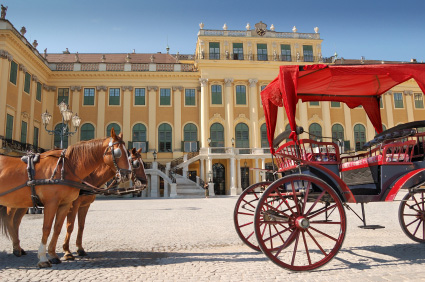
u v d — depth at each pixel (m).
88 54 42.50
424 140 6.20
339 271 4.71
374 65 5.62
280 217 5.08
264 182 6.61
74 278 4.51
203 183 31.36
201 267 5.06
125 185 27.47
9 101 26.31
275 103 6.68
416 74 5.51
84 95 34.78
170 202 21.28
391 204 15.79
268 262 5.34
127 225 10.16
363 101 7.89
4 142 24.89
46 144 33.44
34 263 5.38
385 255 5.63
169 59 42.25
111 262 5.43
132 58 41.56
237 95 35.91
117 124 34.75
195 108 36.00
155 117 35.28
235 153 33.66
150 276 4.59
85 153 5.53
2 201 5.22
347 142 36.25
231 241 7.32
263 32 37.25
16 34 26.52
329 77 6.38
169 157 34.78
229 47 36.66
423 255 5.61
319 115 36.59
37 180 5.15
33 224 10.63
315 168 5.46
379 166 5.75
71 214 5.77
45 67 32.84
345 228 4.88
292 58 37.34
